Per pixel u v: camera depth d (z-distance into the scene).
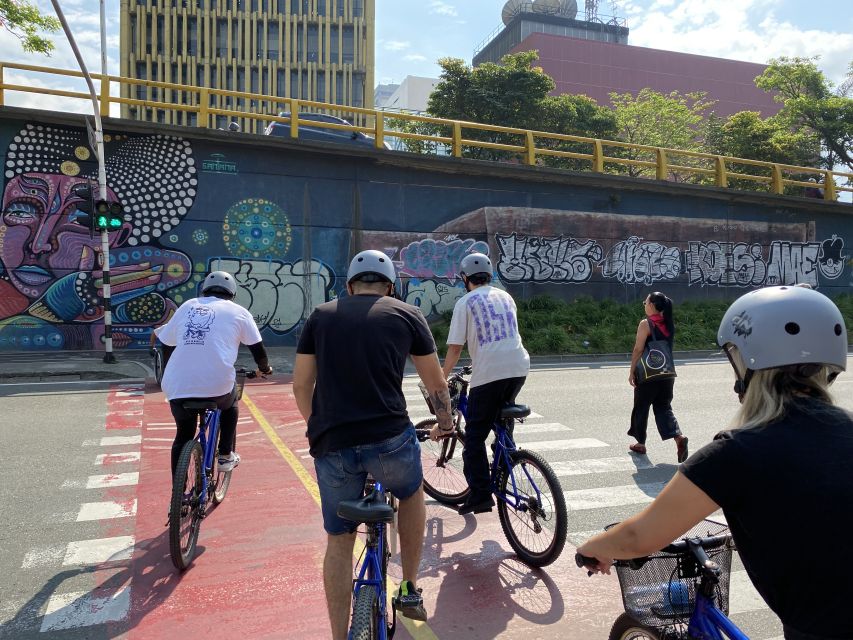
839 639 1.46
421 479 3.06
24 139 15.29
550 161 37.53
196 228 16.67
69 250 15.60
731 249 23.28
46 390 10.71
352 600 3.06
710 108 88.31
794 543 1.48
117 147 16.02
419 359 3.11
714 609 2.07
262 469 6.36
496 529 4.96
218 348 4.41
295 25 64.50
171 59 62.34
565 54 83.44
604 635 3.43
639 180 21.36
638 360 6.88
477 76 37.06
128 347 16.06
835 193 25.05
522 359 4.46
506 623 3.55
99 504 5.37
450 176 19.22
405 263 18.70
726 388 11.45
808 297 1.63
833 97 37.34
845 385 11.44
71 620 3.53
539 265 20.41
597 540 1.87
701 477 1.58
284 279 17.47
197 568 4.17
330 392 2.89
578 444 7.53
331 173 17.94
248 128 63.59
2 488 5.74
